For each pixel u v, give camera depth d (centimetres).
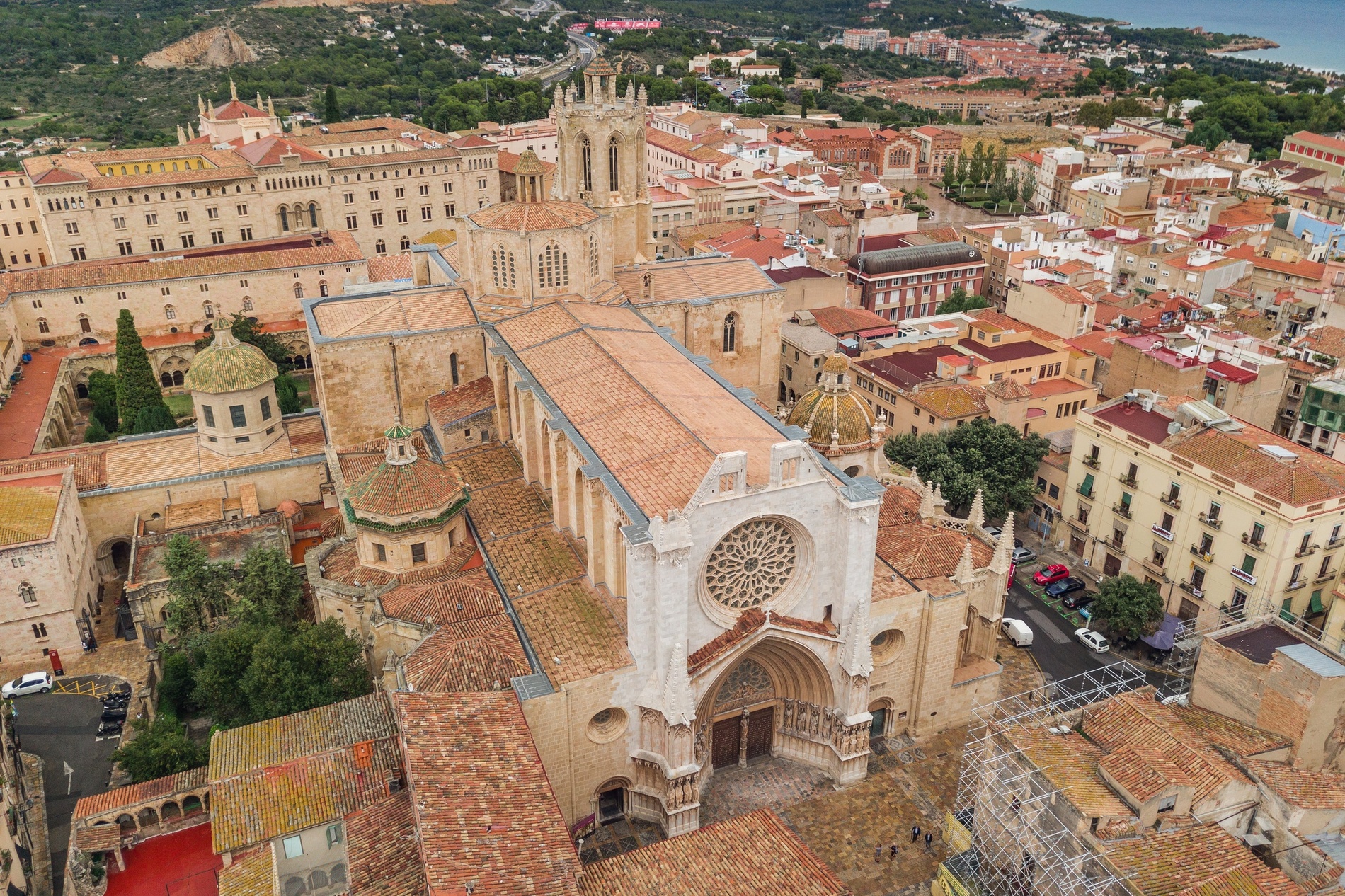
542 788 5297
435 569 7712
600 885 5234
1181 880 5294
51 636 8319
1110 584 9188
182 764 6688
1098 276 18088
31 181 16262
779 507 6512
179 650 8019
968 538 8106
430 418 9169
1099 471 10338
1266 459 8981
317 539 9538
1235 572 8975
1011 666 8956
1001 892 5922
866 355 13462
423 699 5738
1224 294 17488
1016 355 13238
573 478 7350
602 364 8006
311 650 6994
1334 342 13512
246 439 9706
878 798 7231
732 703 7338
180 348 14325
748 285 10950
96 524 9362
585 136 10125
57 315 14050
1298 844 5809
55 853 6575
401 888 4959
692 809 6719
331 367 8838
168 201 17362
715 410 7544
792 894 5162
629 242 10662
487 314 9325
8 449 11156
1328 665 6406
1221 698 6938
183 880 5950
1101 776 5859
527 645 6669
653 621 6359
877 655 7469
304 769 5838
